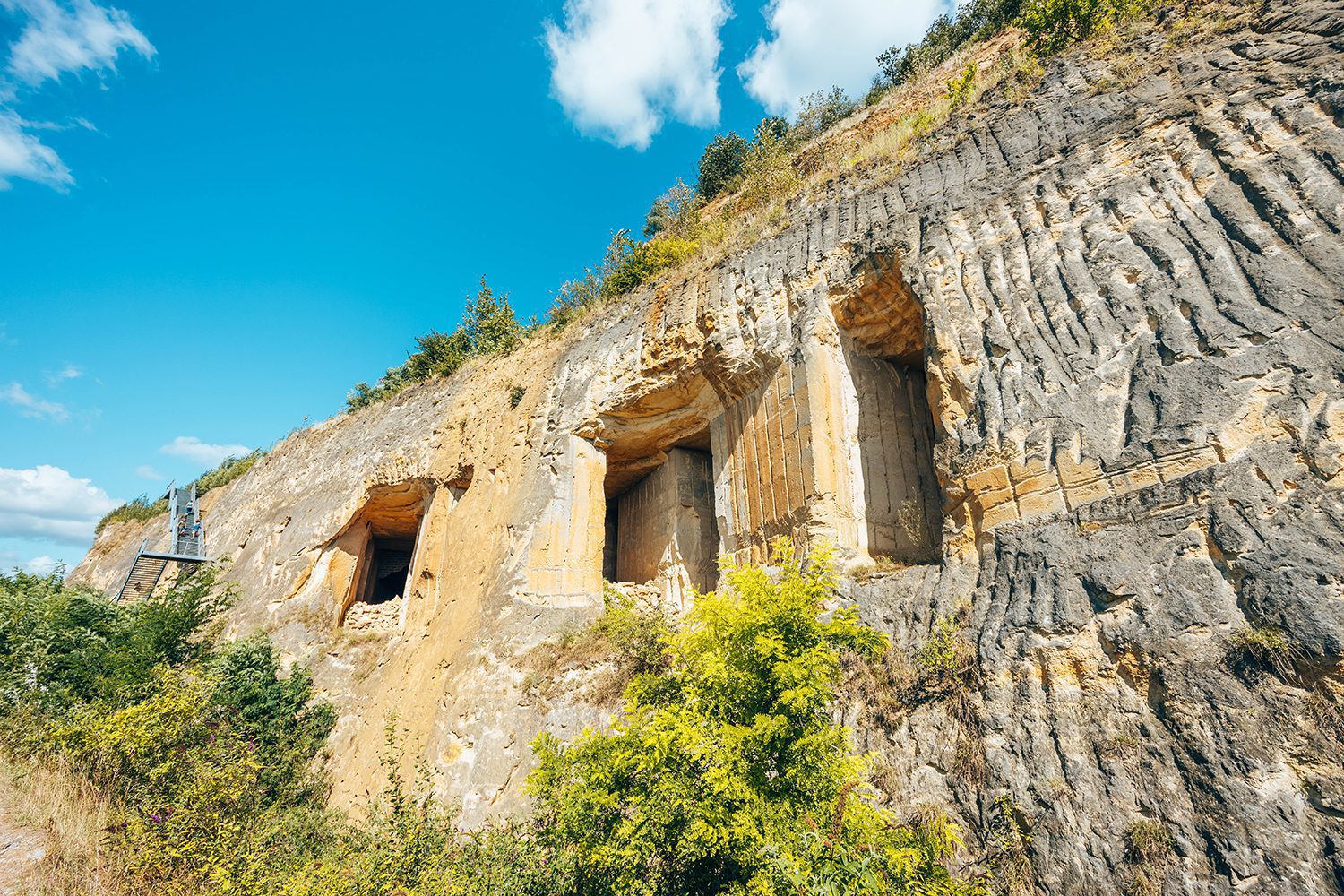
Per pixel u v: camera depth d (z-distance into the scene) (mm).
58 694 14023
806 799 5430
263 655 19344
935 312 10086
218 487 39938
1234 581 6172
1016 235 9883
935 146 12594
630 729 6324
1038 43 13242
